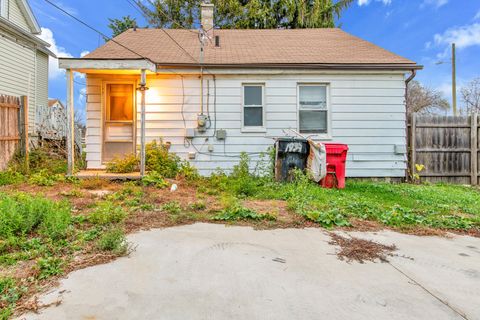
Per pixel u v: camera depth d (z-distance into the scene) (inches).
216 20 653.3
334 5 650.2
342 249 114.7
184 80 296.5
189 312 71.5
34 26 492.1
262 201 198.2
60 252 104.3
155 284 84.7
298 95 301.9
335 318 69.9
